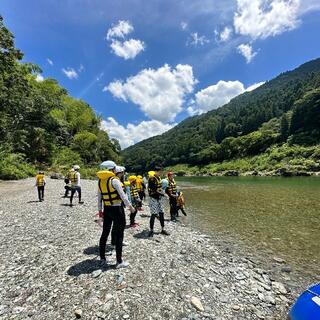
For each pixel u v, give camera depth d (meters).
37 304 4.95
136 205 11.54
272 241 10.64
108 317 4.64
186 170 149.12
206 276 6.75
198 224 13.65
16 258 7.12
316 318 3.26
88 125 78.38
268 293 6.19
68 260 7.00
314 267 8.00
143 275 6.32
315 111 112.06
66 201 17.25
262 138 128.75
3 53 31.16
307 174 75.06
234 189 35.62
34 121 46.31
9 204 15.66
